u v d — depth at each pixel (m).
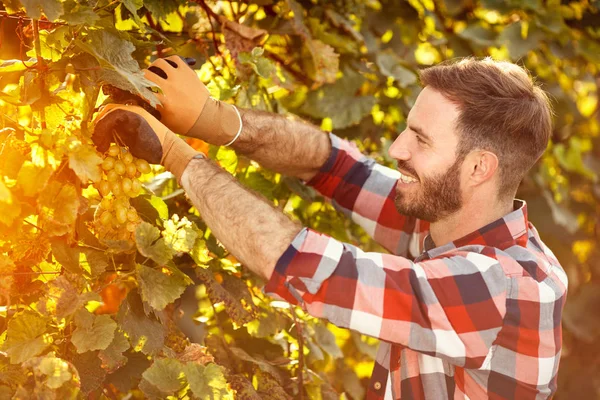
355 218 1.84
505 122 1.43
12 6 1.20
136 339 1.30
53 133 1.12
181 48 1.89
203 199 1.31
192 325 1.96
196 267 1.62
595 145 3.29
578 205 3.20
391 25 2.46
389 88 2.31
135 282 1.39
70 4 1.16
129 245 1.24
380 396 1.57
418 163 1.48
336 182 1.82
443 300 1.31
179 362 1.30
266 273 1.28
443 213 1.51
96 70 1.21
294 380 1.77
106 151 1.26
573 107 3.02
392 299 1.28
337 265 1.27
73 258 1.22
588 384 3.21
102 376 1.28
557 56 2.76
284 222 1.31
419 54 2.72
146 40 1.60
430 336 1.30
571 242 3.04
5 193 1.09
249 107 1.79
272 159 1.72
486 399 1.41
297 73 2.15
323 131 1.80
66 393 1.16
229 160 1.73
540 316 1.38
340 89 2.17
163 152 1.31
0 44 1.36
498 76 1.46
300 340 1.75
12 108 1.21
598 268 3.30
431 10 2.68
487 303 1.33
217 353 1.68
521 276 1.38
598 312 3.15
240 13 1.96
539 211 2.93
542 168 2.91
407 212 1.53
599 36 2.86
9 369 1.19
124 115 1.24
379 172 1.82
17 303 1.25
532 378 1.39
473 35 2.67
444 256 1.43
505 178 1.48
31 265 1.23
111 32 1.22
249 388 1.58
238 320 1.57
